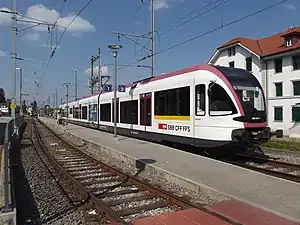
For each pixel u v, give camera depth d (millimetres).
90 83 40500
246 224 5555
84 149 18844
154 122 17000
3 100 124688
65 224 6332
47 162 14406
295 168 12086
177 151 14086
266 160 13398
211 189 7730
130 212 6824
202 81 13109
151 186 8430
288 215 5918
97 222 6379
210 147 12703
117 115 23188
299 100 33281
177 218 6031
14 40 23922
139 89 19141
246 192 7445
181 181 8914
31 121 73500
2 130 34406
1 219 5332
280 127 35281
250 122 12016
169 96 15430
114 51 19781
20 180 10562
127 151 14156
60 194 8695
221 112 12305
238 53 40594
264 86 36938
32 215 6969
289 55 34188
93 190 8883
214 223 5742
